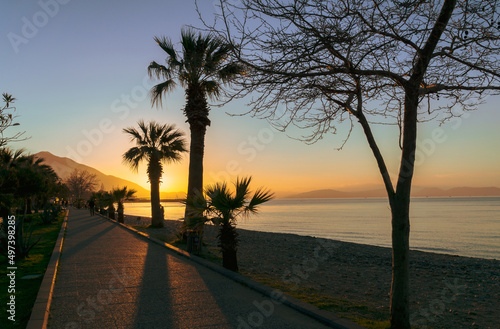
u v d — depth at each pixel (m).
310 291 8.34
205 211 9.99
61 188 55.53
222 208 9.41
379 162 5.46
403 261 5.25
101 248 13.25
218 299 6.46
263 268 11.62
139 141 25.84
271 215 77.81
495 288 9.53
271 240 21.00
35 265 10.13
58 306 6.04
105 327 5.05
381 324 5.42
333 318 5.30
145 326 5.09
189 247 12.43
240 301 6.37
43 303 5.92
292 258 14.28
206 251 14.00
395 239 5.32
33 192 12.62
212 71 5.18
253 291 7.06
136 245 14.17
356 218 62.41
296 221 55.12
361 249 17.47
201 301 6.33
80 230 21.42
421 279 10.84
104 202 36.38
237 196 9.45
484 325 6.43
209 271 8.97
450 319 6.82
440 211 89.25
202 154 15.55
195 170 15.40
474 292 9.11
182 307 5.98
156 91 16.36
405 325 5.18
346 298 7.90
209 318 5.44
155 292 6.93
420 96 5.52
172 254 11.76
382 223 48.75
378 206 140.00
